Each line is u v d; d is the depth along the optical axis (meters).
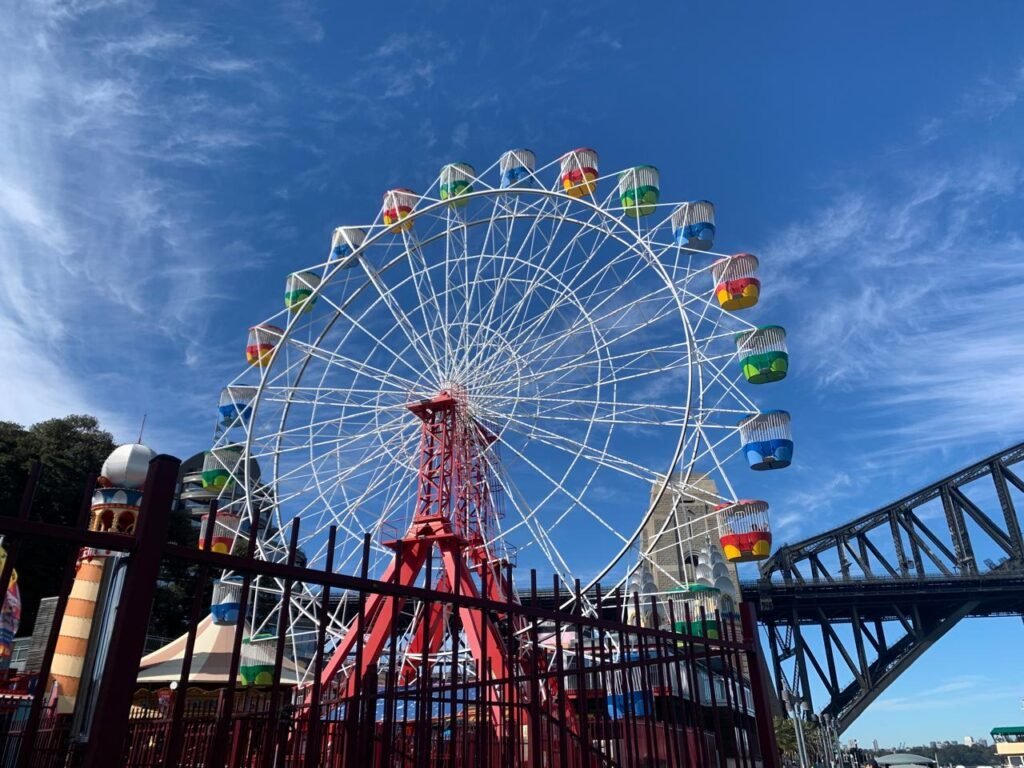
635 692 10.95
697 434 31.91
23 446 65.12
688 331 32.31
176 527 77.81
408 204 38.25
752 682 10.54
